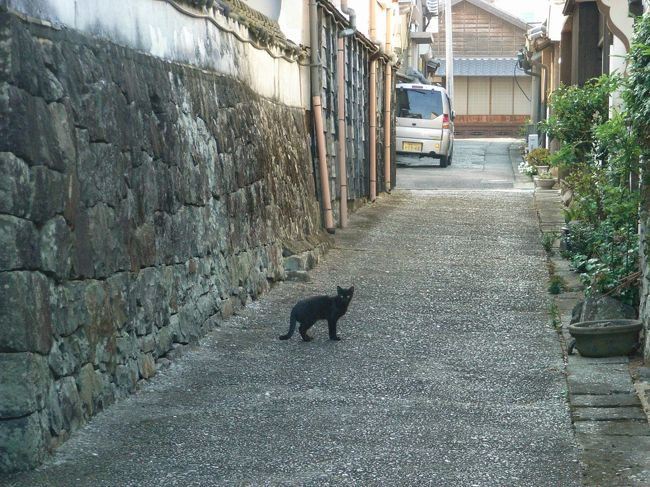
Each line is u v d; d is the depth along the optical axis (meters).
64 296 5.62
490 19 48.91
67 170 5.66
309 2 14.39
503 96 48.34
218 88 9.46
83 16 6.24
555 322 9.14
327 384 7.07
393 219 17.25
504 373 7.40
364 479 5.06
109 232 6.34
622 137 8.04
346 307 8.52
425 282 11.50
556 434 5.83
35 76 5.35
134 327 6.77
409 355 8.00
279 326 9.07
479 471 5.18
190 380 7.07
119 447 5.54
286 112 12.99
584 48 17.09
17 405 5.11
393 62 22.72
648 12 7.75
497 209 18.81
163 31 7.89
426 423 6.09
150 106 7.32
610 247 9.13
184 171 8.02
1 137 5.05
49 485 4.94
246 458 5.39
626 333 7.71
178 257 7.78
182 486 4.95
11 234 5.06
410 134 28.52
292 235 12.26
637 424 5.98
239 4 10.83
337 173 16.09
